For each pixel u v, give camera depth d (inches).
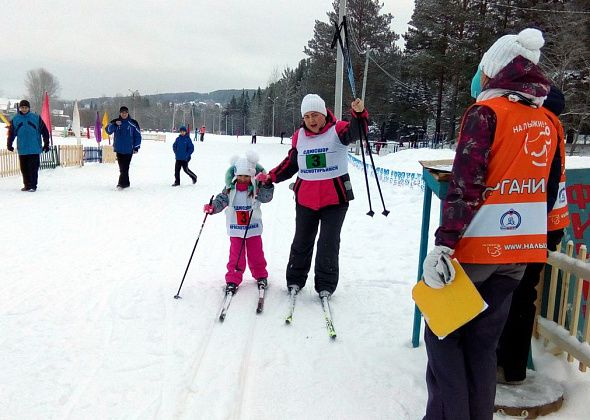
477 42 1164.5
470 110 81.2
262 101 3469.5
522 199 80.3
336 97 634.2
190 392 109.3
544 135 81.4
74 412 100.6
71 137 1784.0
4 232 257.6
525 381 107.7
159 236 263.0
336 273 168.1
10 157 510.9
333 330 139.5
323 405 105.3
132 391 108.9
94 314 151.4
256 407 104.3
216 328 143.6
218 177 595.2
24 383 110.6
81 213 318.7
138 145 449.7
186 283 183.9
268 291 176.9
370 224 297.3
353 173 581.0
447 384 85.0
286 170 171.8
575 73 963.3
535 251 81.5
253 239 175.8
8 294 166.9
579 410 100.1
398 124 1881.2
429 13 1226.6
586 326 106.8
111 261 211.2
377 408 104.3
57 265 202.2
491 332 84.8
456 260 81.2
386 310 159.0
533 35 81.4
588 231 129.3
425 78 1366.9
